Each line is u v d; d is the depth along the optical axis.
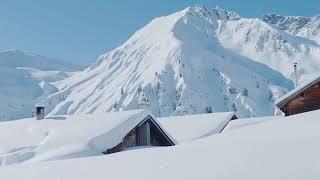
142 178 8.13
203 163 8.41
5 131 35.38
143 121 31.38
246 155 8.38
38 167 11.35
